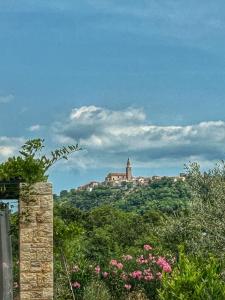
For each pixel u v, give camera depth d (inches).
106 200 4397.1
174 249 983.6
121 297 921.5
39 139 595.5
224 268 579.8
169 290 470.0
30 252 555.8
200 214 811.4
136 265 974.4
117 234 1667.1
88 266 917.8
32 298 553.9
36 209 557.9
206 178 843.4
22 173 563.2
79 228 666.8
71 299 691.4
